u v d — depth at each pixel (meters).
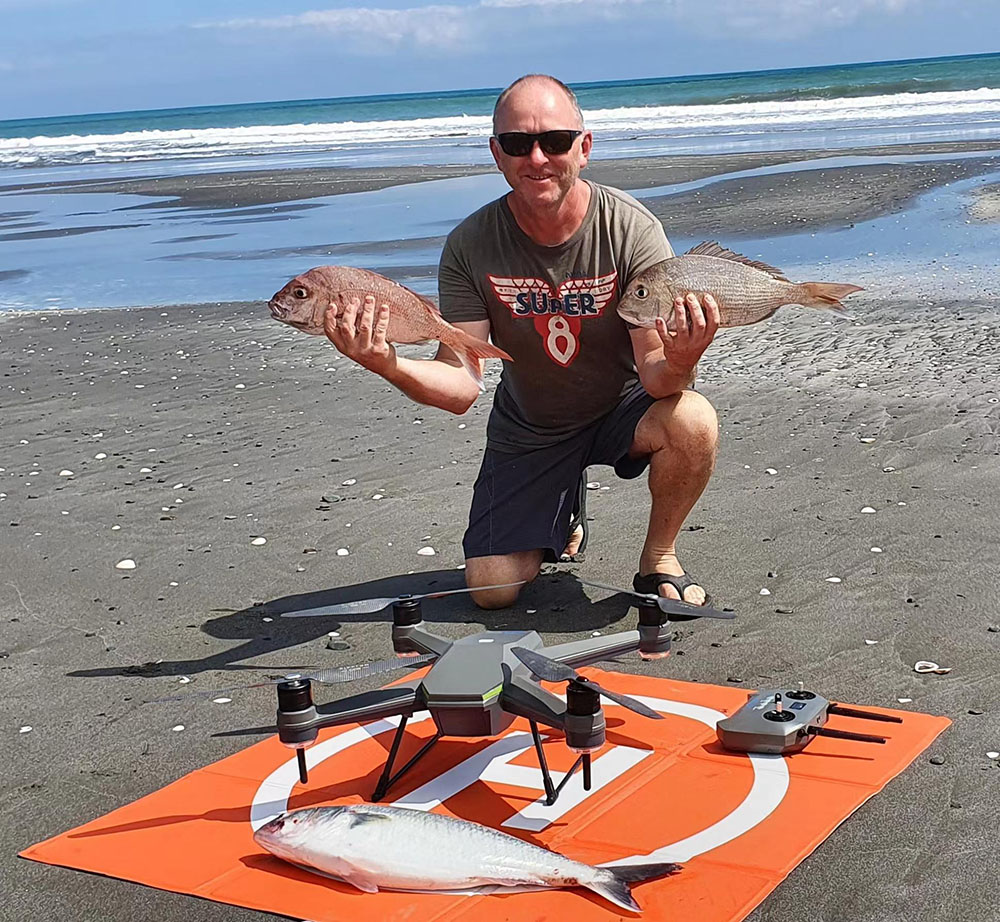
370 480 7.17
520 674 3.48
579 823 3.32
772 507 6.19
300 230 19.12
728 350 9.88
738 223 16.81
